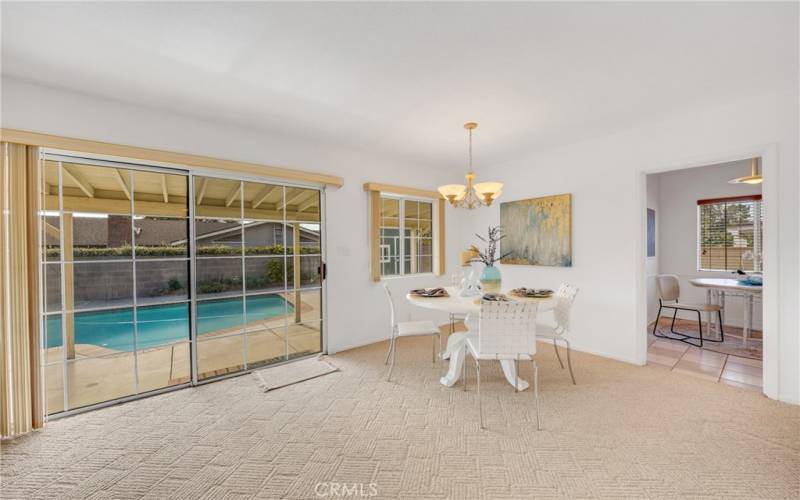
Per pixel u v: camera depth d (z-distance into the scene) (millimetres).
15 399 2043
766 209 2453
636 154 3145
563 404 2406
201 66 1999
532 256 4023
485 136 3336
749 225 4480
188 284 2811
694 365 3168
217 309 2961
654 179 5059
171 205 2795
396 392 2637
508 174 4324
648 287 4871
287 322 3375
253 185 3152
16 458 1837
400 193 4168
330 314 3592
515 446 1914
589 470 1705
